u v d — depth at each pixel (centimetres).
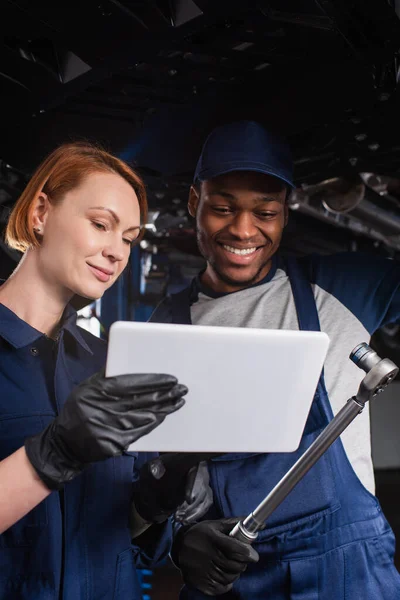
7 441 107
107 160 118
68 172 112
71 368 121
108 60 177
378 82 168
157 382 96
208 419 105
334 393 156
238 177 164
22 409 109
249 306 170
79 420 95
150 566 136
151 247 561
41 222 114
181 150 227
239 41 171
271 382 103
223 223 167
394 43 155
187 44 170
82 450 95
